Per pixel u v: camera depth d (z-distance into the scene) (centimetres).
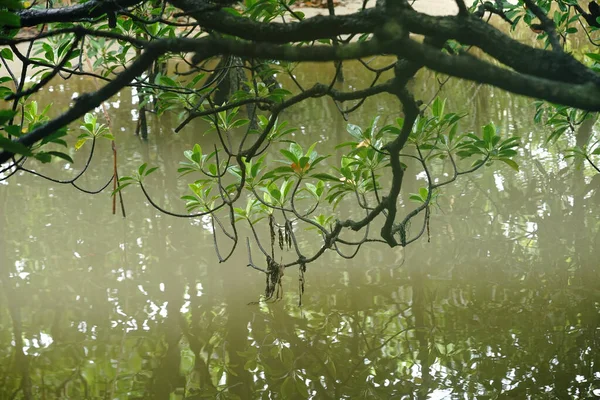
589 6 295
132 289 482
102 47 436
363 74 952
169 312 453
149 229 571
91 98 155
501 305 442
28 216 597
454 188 623
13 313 455
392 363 391
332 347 409
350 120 792
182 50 143
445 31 143
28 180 677
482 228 550
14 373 393
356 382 375
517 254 506
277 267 349
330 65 991
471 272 487
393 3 143
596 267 483
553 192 606
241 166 277
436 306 445
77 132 802
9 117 170
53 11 239
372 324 430
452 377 373
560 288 459
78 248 540
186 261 518
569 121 454
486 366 381
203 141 755
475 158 686
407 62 177
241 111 834
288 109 846
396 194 242
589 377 365
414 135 310
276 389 372
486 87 897
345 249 530
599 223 547
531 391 356
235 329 432
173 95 341
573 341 399
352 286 476
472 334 413
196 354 408
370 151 316
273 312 449
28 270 509
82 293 477
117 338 426
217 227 573
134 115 849
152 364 399
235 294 473
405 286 473
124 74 152
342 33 150
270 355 405
